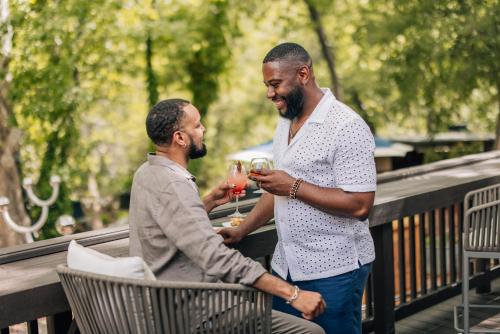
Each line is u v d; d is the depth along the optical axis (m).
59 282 2.13
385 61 13.56
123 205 19.00
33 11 11.89
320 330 2.20
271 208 2.56
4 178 10.69
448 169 4.50
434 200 3.64
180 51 13.95
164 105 2.19
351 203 2.25
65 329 2.40
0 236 9.95
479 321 3.99
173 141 2.19
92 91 13.31
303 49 2.32
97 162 16.06
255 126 19.41
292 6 15.36
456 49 12.43
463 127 17.22
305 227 2.37
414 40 12.83
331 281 2.37
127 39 12.87
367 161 2.26
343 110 2.29
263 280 2.07
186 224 2.04
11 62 11.53
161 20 13.39
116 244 2.68
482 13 12.10
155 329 1.90
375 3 13.77
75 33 12.27
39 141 12.10
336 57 15.55
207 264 2.03
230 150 19.55
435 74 12.95
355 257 2.39
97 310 1.93
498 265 4.66
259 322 2.13
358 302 2.47
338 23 14.88
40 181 12.02
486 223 3.14
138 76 13.83
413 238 3.98
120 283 1.85
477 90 13.60
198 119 2.23
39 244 2.58
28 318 2.06
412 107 14.10
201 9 13.98
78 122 12.55
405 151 14.23
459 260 4.50
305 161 2.32
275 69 2.28
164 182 2.10
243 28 15.88
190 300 1.99
